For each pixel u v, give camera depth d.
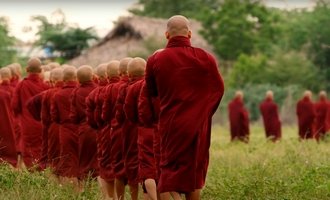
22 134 31.25
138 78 22.75
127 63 23.84
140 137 21.80
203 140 19.86
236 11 94.38
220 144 46.00
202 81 19.92
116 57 88.25
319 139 51.81
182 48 20.06
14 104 31.44
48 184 23.25
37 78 31.62
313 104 54.31
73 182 26.89
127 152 22.94
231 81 87.44
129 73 22.83
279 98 84.06
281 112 83.19
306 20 91.94
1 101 32.22
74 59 89.75
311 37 90.75
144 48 86.81
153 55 20.23
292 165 29.55
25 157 31.23
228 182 25.25
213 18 94.50
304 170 27.22
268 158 33.31
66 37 100.00
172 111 19.84
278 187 24.09
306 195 23.30
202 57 19.98
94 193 23.53
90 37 100.94
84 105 27.22
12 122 32.25
